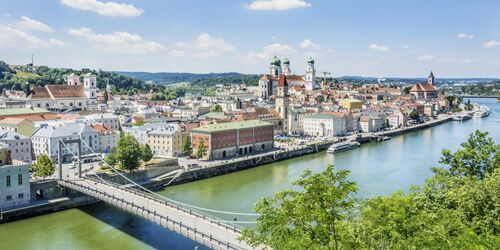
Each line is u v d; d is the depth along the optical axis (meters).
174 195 154.62
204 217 104.06
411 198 55.06
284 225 46.47
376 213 49.19
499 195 57.19
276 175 190.62
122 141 171.25
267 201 48.94
